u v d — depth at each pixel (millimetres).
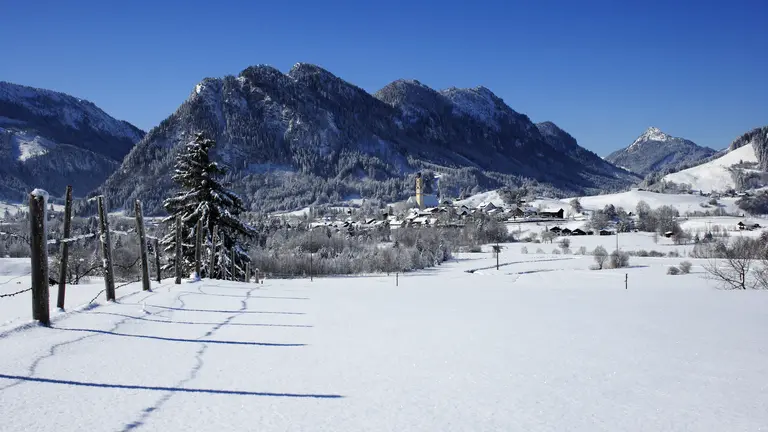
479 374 7355
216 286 20781
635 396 6465
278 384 6496
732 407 6066
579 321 13867
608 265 78625
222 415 5227
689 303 21188
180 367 7078
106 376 6402
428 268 84312
